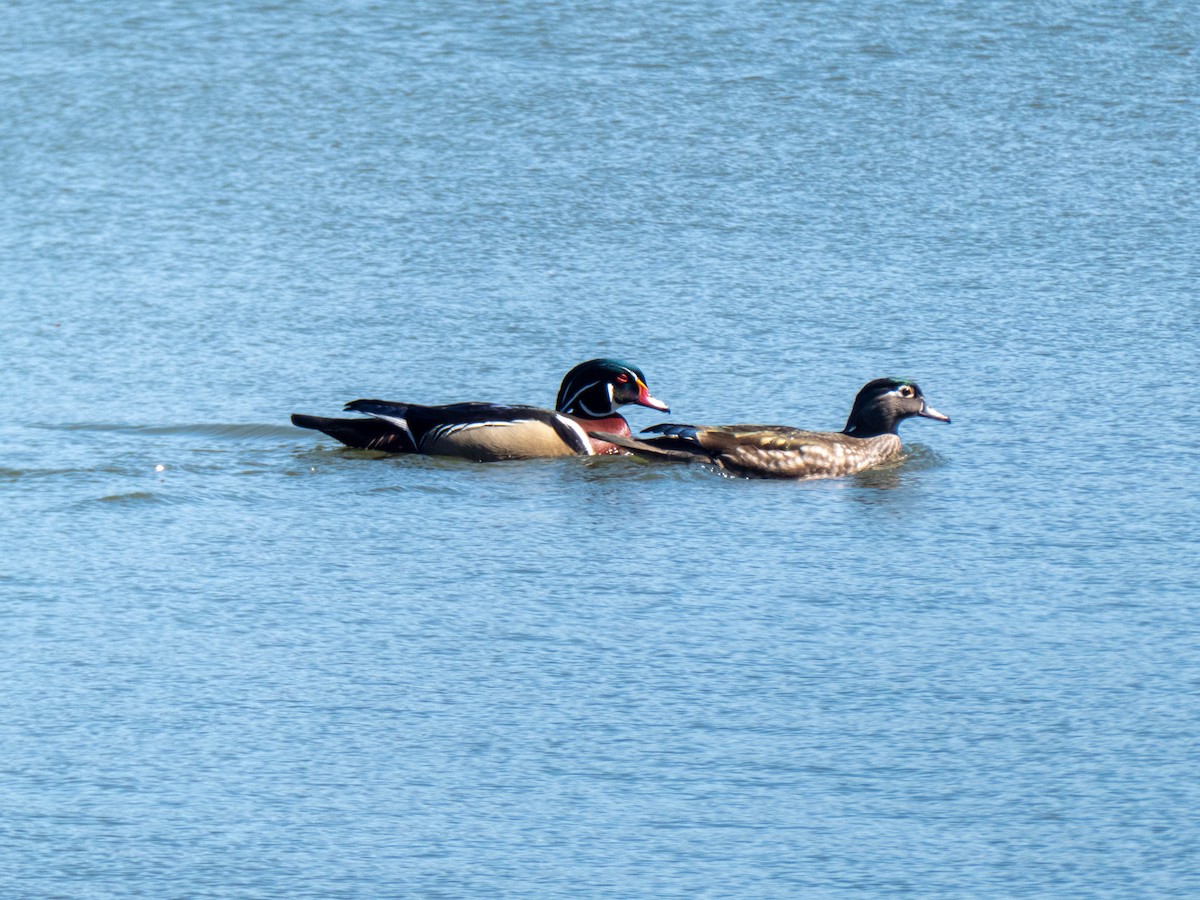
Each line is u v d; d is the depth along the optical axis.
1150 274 23.91
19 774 11.12
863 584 14.52
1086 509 16.34
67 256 25.12
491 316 22.78
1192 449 17.92
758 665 12.84
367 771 11.18
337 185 27.94
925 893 9.74
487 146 29.38
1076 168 28.17
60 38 34.03
